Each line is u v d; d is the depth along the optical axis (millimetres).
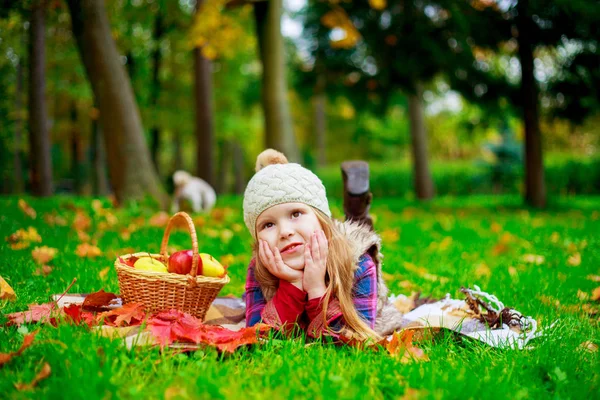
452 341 2703
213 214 7500
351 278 2674
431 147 38219
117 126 7984
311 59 14945
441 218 9680
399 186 20875
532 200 12414
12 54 14477
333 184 22141
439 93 16453
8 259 4113
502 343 2607
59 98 19797
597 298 3799
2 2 9320
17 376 2021
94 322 2543
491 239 7074
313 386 2021
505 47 12633
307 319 2768
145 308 2680
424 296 3980
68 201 8234
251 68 25859
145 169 8125
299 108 30922
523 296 3854
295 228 2627
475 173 20453
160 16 16406
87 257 4613
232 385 1988
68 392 1860
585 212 11102
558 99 12406
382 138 33312
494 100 12852
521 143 21250
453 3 11484
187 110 19094
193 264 2705
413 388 2043
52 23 12703
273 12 10125
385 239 6770
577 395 2088
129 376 2049
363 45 13688
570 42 11438
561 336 2740
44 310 2734
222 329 2578
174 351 2293
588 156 21438
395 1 12492
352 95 14695
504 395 2012
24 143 17594
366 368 2176
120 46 16250
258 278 2781
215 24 10375
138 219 6539
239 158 27234
